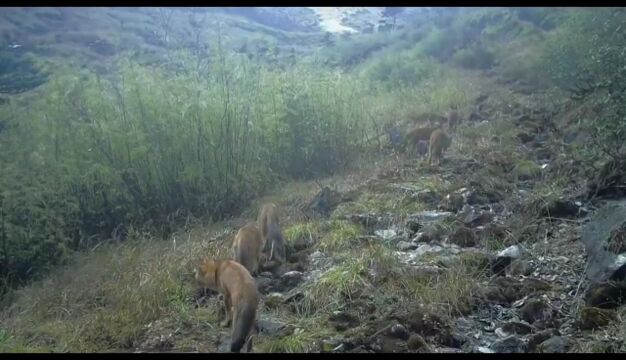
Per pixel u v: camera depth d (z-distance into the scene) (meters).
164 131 7.12
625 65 6.75
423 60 15.52
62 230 6.62
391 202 6.32
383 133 9.34
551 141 7.95
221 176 7.24
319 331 4.05
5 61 10.63
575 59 10.16
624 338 3.70
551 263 4.78
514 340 3.78
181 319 4.39
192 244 5.85
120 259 5.76
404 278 4.56
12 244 6.38
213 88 7.87
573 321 4.02
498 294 4.36
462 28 18.30
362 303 4.33
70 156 6.93
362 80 13.29
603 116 6.81
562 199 5.70
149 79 7.52
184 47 10.04
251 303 3.66
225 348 3.98
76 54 15.26
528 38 15.50
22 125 7.23
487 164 7.27
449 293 4.32
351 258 4.94
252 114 7.86
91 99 7.24
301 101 8.29
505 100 10.90
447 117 9.82
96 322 4.45
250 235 4.95
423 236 5.48
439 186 6.76
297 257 5.26
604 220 4.70
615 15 10.34
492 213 5.95
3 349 4.21
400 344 3.80
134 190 7.00
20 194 6.51
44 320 4.96
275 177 7.78
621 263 4.23
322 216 6.26
